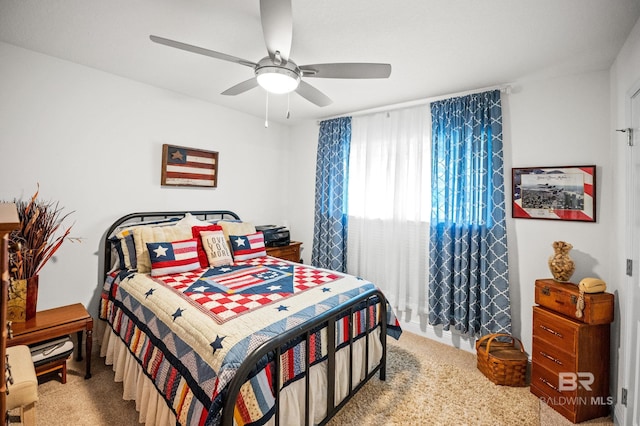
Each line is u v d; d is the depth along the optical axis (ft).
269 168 12.71
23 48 6.79
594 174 6.91
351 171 11.27
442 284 8.89
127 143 8.54
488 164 8.18
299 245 12.24
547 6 4.88
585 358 5.89
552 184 7.43
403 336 9.59
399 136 10.03
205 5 5.08
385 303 6.93
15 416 4.65
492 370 7.07
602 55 6.37
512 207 8.00
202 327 4.62
